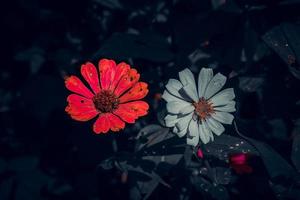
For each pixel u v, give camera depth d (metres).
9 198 0.35
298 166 0.25
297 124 0.27
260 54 0.32
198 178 0.28
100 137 0.33
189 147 0.25
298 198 0.25
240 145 0.25
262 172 0.29
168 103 0.24
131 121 0.27
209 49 0.31
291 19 0.30
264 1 0.30
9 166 0.36
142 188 0.26
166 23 0.34
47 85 0.38
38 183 0.36
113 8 0.36
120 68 0.29
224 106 0.25
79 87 0.28
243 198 0.29
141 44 0.30
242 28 0.31
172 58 0.30
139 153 0.25
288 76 0.29
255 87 0.29
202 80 0.25
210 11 0.32
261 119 0.32
